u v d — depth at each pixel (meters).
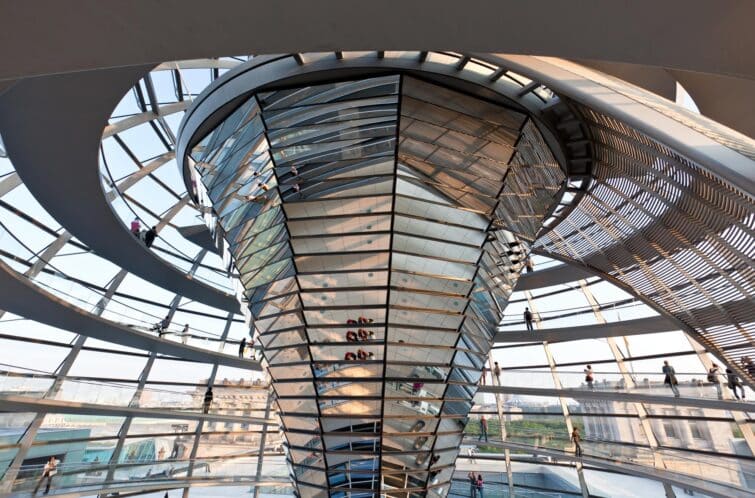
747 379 13.97
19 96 9.55
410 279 12.34
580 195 16.86
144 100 16.44
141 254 18.72
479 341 14.58
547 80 8.36
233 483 25.88
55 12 3.33
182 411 23.53
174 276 21.25
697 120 8.22
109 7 3.36
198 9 3.48
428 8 3.65
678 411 24.00
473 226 12.76
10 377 16.45
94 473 19.64
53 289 16.41
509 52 4.18
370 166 11.66
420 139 11.62
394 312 12.34
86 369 23.56
